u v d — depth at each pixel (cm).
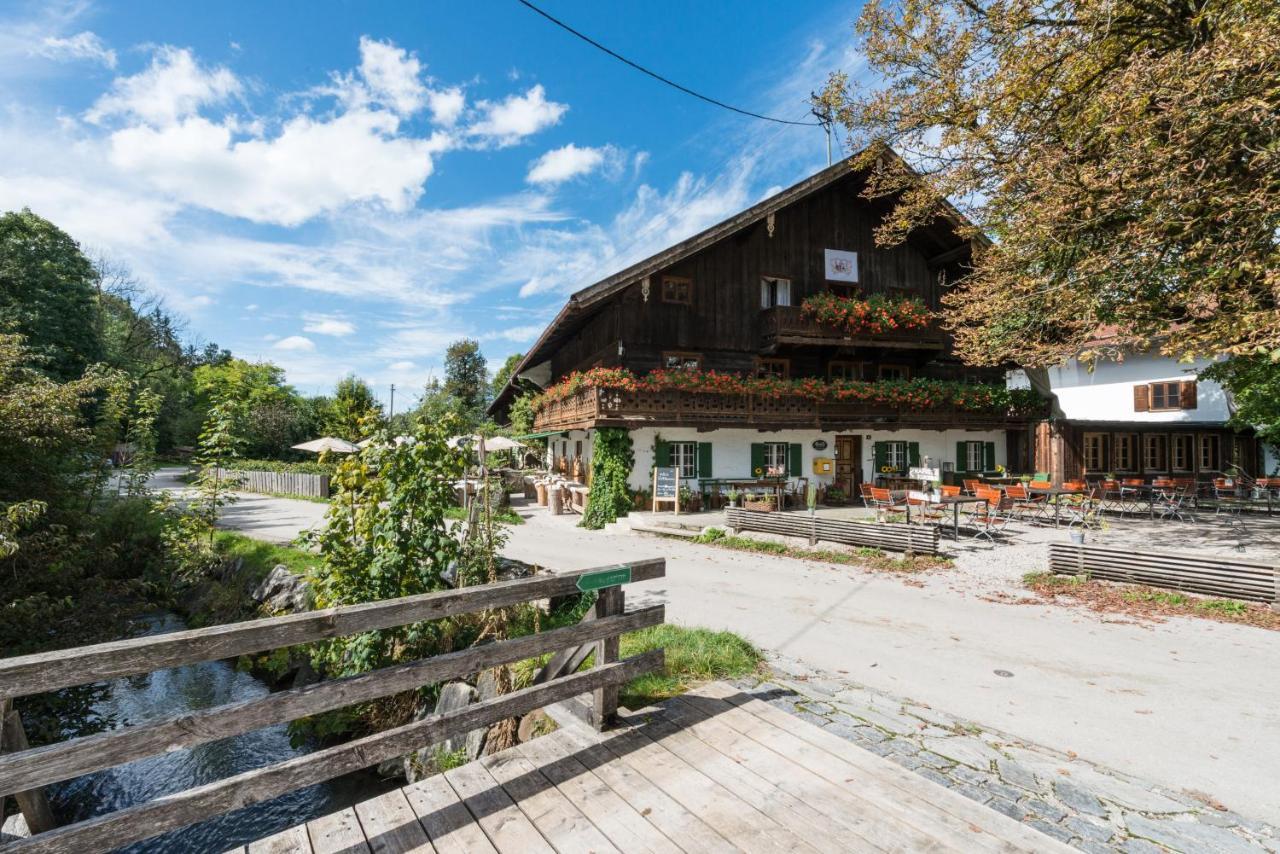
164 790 626
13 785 207
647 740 371
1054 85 1079
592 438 1691
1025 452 2158
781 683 483
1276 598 700
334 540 627
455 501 667
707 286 1903
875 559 1040
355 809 300
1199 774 366
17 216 2802
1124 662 563
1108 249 977
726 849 269
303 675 795
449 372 4581
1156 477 1850
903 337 2003
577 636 371
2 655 796
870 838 276
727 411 1733
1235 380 1302
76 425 966
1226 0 849
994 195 1212
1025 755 377
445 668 314
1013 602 785
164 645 239
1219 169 841
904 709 445
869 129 1469
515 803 305
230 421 1212
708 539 1295
